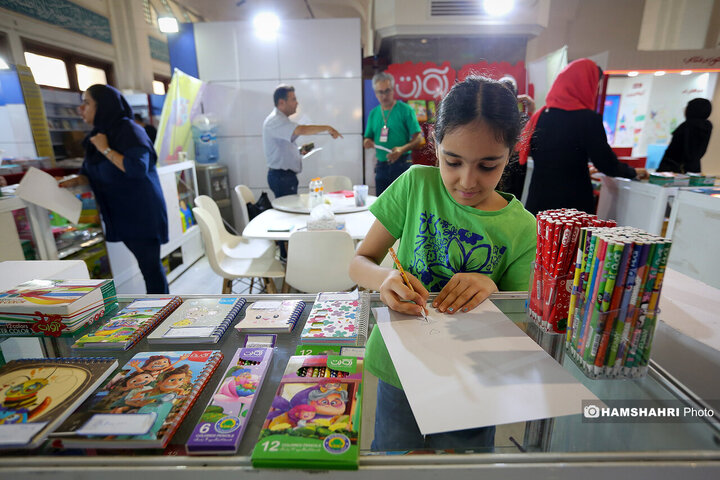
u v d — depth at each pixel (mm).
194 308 728
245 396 476
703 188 2082
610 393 485
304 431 420
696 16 4199
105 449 415
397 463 391
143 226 2229
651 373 519
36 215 2062
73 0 4242
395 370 527
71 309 646
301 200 2932
